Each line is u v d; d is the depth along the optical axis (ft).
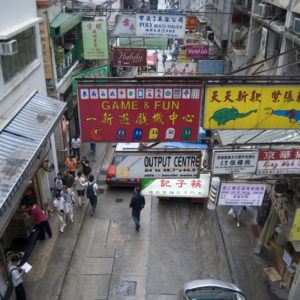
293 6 36.09
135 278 30.89
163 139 22.02
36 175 35.55
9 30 26.18
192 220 39.75
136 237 36.37
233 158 22.67
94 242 35.37
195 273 31.78
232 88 20.53
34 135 26.81
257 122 21.57
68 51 54.24
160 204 42.70
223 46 67.10
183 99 20.83
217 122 21.48
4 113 27.07
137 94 20.61
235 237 36.58
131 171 22.82
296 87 20.52
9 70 28.02
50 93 44.91
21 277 28.91
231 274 31.83
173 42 107.24
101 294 28.99
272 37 45.65
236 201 25.02
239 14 62.75
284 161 22.84
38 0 40.32
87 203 41.73
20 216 32.48
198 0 107.55
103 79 20.08
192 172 22.95
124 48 55.93
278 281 30.81
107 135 21.79
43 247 33.78
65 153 49.08
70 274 31.01
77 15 52.65
